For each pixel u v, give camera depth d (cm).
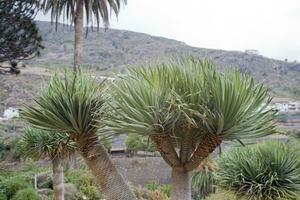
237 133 248
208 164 547
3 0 970
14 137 1514
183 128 256
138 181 1419
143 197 1161
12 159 1393
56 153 590
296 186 468
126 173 1423
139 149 1551
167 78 251
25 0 1009
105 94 301
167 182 1440
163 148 257
